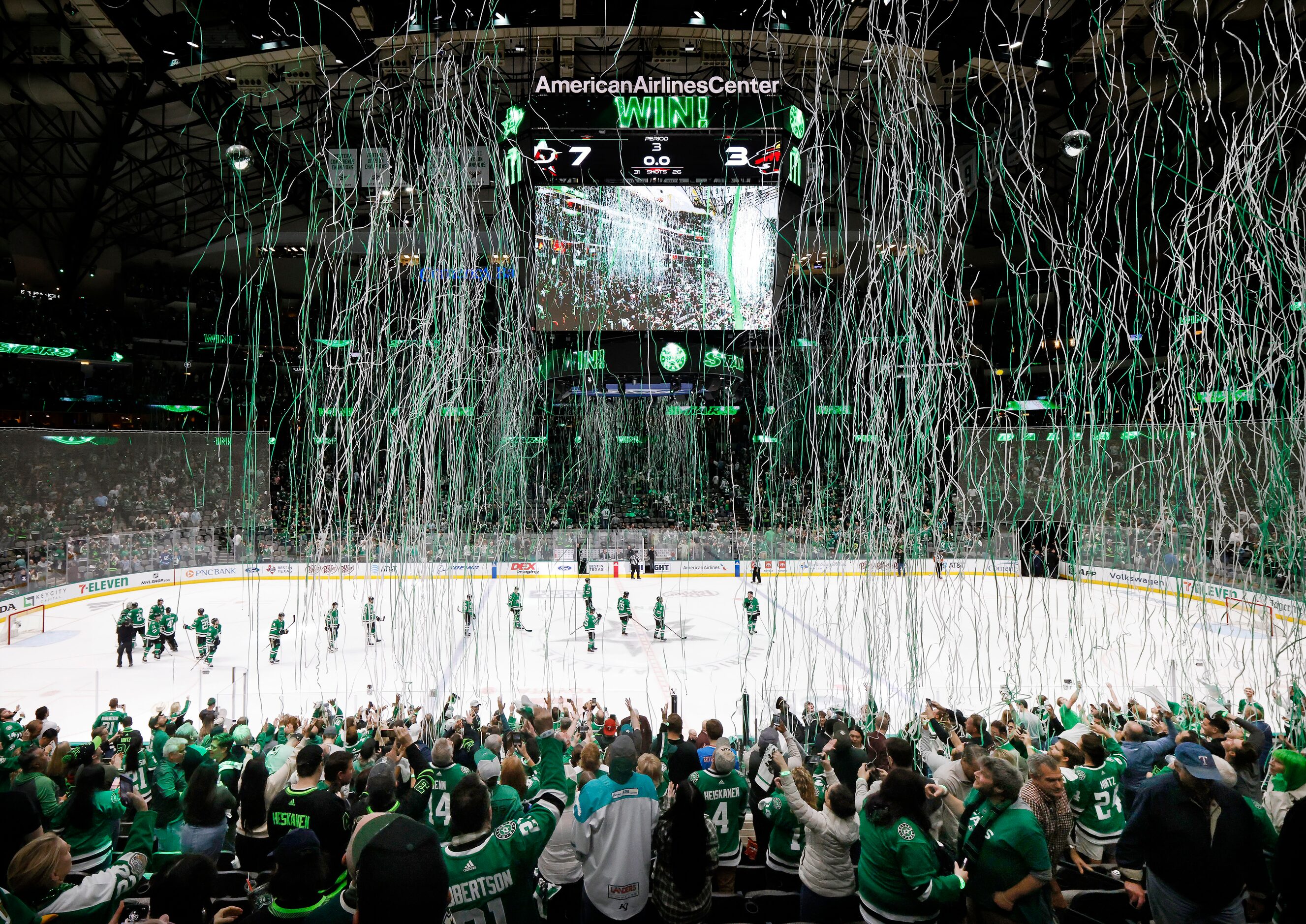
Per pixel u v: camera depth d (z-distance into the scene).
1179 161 19.27
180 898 2.98
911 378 8.41
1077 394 14.34
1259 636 16.53
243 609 24.23
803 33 16.73
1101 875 4.58
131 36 18.50
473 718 9.17
